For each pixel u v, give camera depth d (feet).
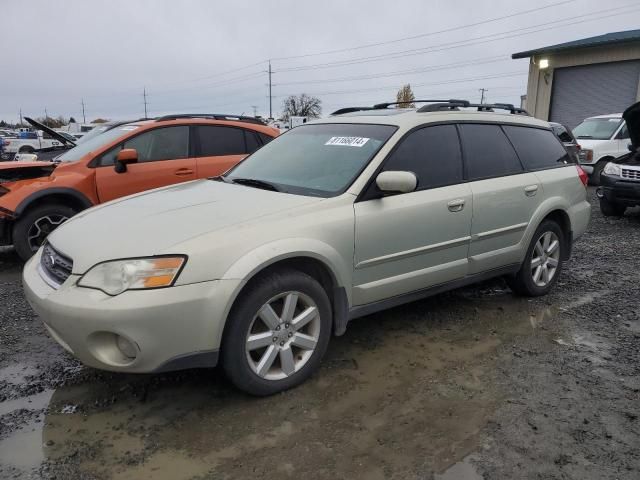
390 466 8.49
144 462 8.54
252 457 8.68
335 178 11.96
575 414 9.96
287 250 9.99
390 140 12.35
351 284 11.39
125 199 12.56
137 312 8.71
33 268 10.74
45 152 31.22
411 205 12.12
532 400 10.44
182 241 9.36
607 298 16.37
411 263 12.42
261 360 10.19
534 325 14.20
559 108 69.92
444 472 8.36
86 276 9.16
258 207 10.76
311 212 10.75
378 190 11.71
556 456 8.75
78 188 19.52
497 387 10.93
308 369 10.86
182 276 9.05
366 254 11.45
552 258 16.46
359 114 14.57
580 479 8.21
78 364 11.84
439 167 13.12
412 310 15.14
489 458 8.69
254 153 15.11
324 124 14.49
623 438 9.24
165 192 12.85
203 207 10.96
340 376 11.31
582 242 24.23
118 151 20.61
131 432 9.33
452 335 13.48
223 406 10.14
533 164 15.74
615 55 62.95
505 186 14.29
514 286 16.03
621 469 8.44
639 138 28.73
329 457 8.70
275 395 10.53
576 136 46.21
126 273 8.91
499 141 14.93
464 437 9.25
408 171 12.07
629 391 10.82
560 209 16.10
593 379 11.30
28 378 11.22
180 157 21.68
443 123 13.62
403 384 11.02
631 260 20.90
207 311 9.21
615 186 29.04
